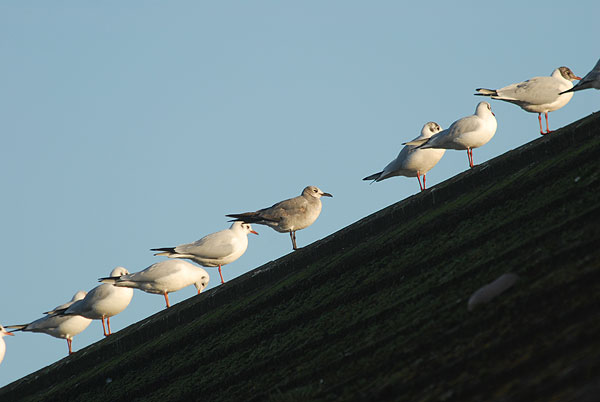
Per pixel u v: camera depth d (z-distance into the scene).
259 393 13.70
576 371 7.65
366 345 12.45
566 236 11.64
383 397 10.00
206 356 17.89
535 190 14.92
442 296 12.52
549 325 9.12
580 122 17.50
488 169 18.33
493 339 9.69
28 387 23.75
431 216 17.09
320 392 11.67
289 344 15.37
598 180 13.03
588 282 9.62
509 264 11.95
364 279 16.09
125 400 18.56
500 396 8.13
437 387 9.32
